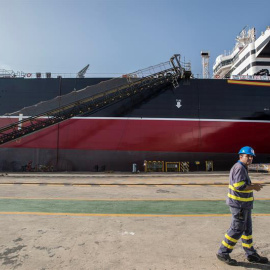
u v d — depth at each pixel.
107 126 24.30
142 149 24.16
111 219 6.52
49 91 25.23
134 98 24.70
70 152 24.11
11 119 24.61
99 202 9.08
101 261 3.87
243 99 25.09
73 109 23.83
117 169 23.92
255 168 23.73
